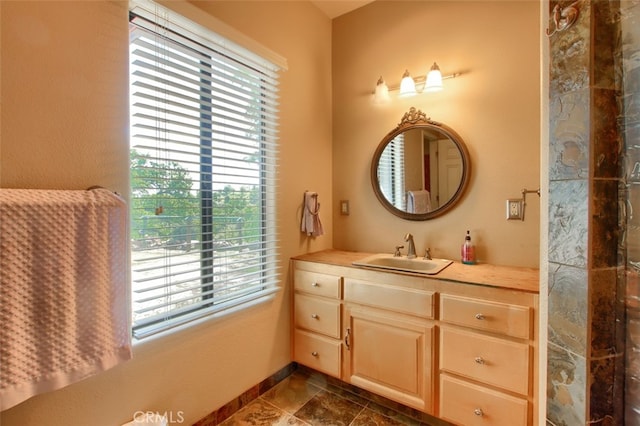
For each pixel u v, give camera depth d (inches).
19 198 35.2
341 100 94.1
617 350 38.2
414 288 61.7
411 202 82.0
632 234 36.8
